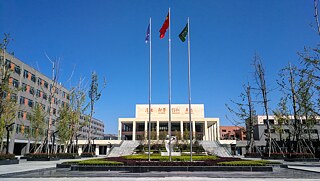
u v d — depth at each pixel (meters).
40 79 57.81
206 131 65.38
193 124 65.38
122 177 12.53
